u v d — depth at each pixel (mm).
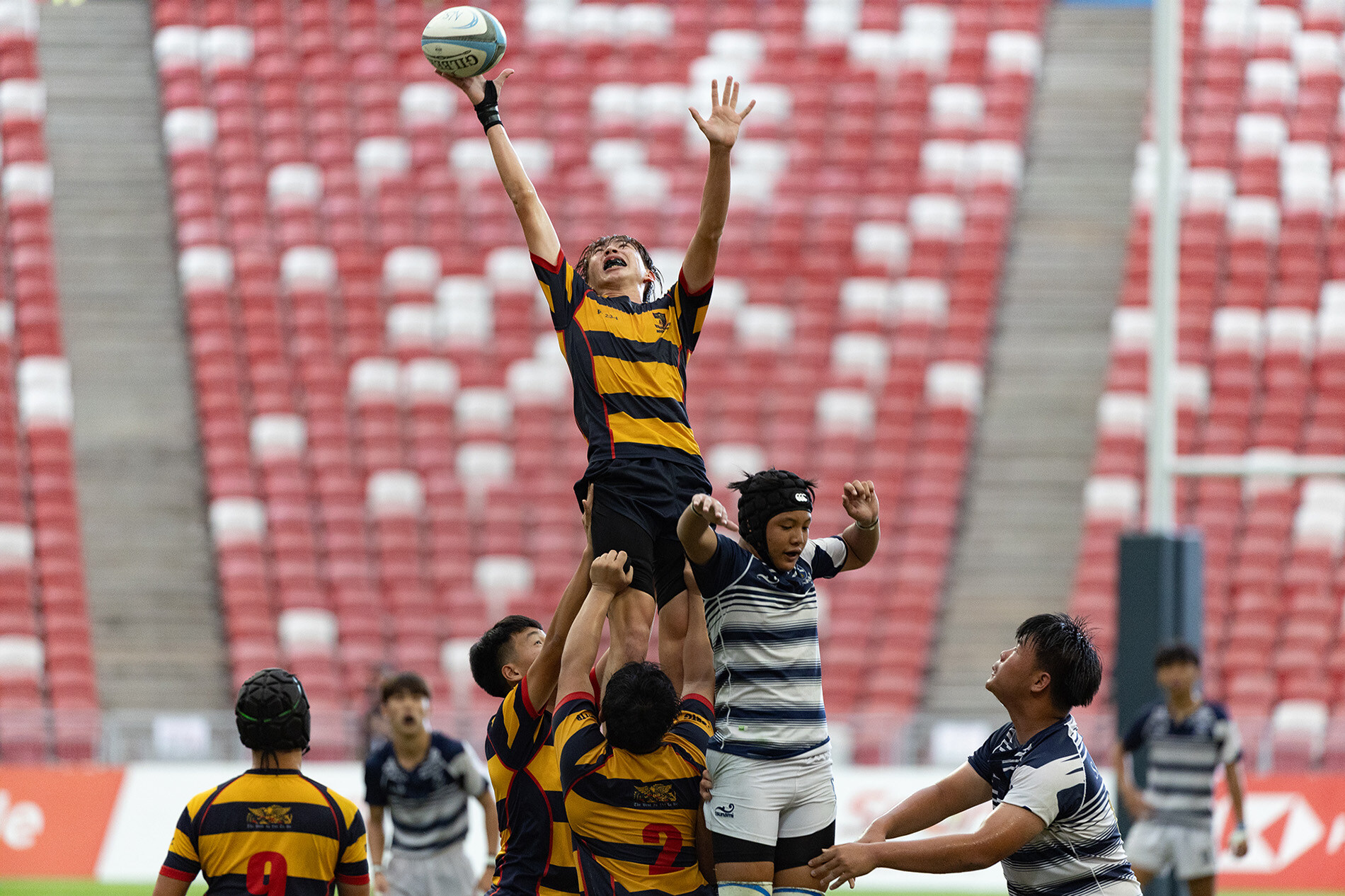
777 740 15516
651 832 15664
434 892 27406
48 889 44719
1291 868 45969
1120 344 70250
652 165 77625
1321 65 80500
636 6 82750
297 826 15820
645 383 16453
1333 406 68062
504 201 75312
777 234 74062
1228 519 64375
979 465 66625
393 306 71438
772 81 80438
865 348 69875
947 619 61188
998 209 75188
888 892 46750
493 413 67938
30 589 61406
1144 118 79125
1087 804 15836
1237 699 59000
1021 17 82375
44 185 75688
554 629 17000
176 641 60500
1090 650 16047
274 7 82062
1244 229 73625
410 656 60000
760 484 15789
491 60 17766
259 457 66125
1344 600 61656
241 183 75750
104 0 83188
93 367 69250
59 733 48156
